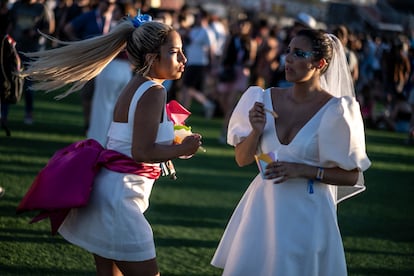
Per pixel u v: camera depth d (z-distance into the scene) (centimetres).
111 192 408
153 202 780
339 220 787
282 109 418
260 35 1625
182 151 412
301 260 401
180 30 1413
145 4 1239
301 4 3641
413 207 870
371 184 993
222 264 434
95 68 438
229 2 3581
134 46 422
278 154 409
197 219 730
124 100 418
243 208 431
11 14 952
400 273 617
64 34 1043
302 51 404
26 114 1175
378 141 1412
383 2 3322
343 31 1059
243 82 1234
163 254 615
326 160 400
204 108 1524
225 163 1039
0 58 703
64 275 543
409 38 2217
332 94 445
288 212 404
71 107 1424
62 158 416
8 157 905
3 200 720
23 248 594
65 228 420
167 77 425
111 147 421
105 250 406
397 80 1563
